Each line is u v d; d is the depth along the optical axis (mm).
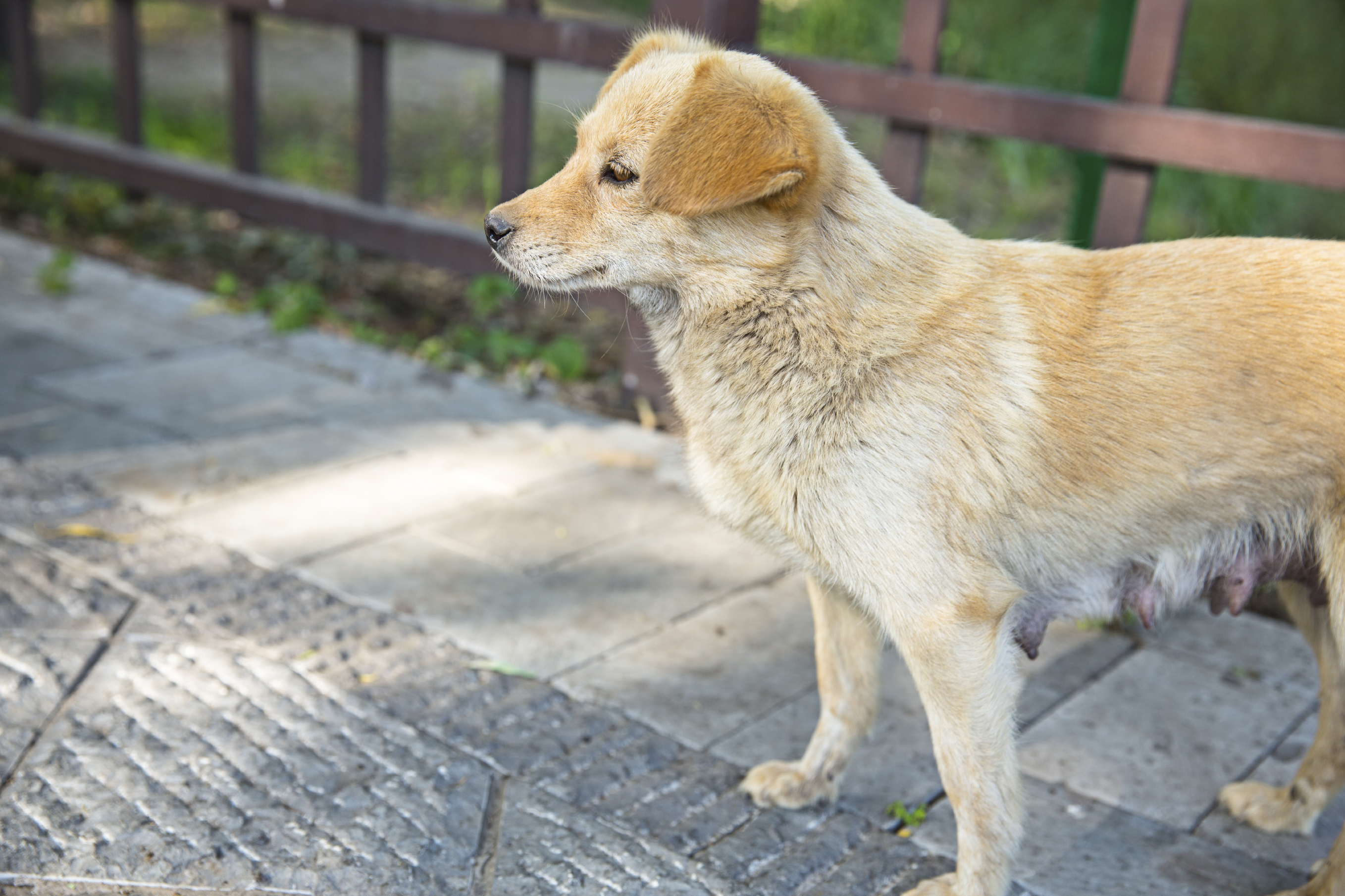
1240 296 2398
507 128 5730
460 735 2957
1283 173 3883
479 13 5594
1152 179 4211
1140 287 2447
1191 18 10711
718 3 4637
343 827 2592
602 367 5766
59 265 6262
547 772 2840
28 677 3025
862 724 2777
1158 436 2373
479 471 4539
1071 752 3072
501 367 5621
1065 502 2398
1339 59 10711
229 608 3451
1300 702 3355
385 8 5875
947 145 10586
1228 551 2510
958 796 2379
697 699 3207
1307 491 2410
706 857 2600
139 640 3250
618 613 3625
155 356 5461
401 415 5035
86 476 4211
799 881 2553
